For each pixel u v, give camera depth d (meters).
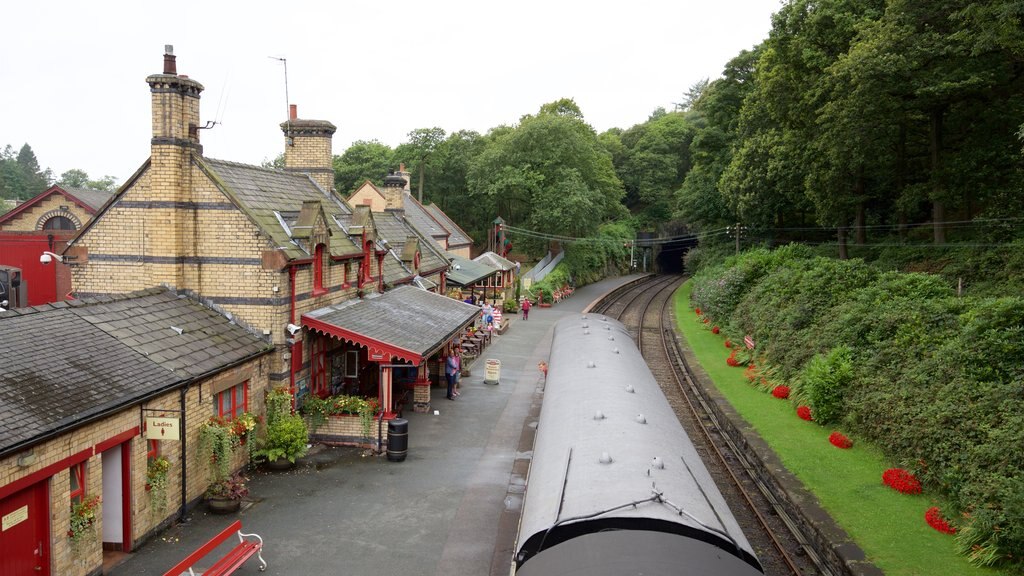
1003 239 27.53
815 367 19.17
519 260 64.06
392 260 25.77
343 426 16.88
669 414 12.48
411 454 16.45
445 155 68.44
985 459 12.61
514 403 21.66
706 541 7.25
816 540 12.05
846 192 34.53
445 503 13.58
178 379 12.23
